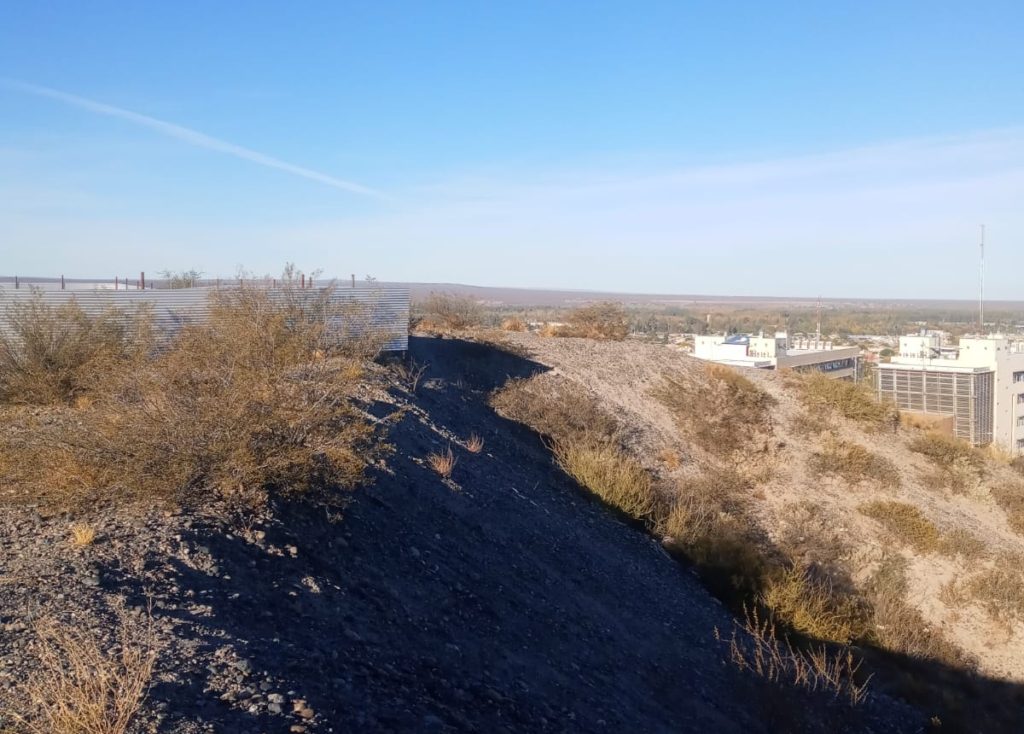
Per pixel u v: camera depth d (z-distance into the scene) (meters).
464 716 6.76
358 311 16.30
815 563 18.56
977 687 15.12
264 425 9.35
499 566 11.56
